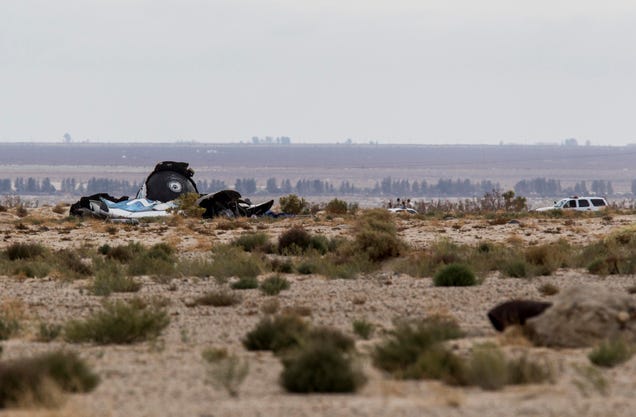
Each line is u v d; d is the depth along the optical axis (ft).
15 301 318.86
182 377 185.68
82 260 498.28
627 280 371.15
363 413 151.12
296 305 308.19
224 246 548.72
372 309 296.71
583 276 387.75
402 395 166.20
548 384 174.50
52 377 169.58
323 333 214.69
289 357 189.98
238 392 170.60
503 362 177.58
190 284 378.12
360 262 431.43
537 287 349.20
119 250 500.74
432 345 194.59
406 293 335.67
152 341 235.20
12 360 194.70
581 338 213.05
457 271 361.10
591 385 171.53
